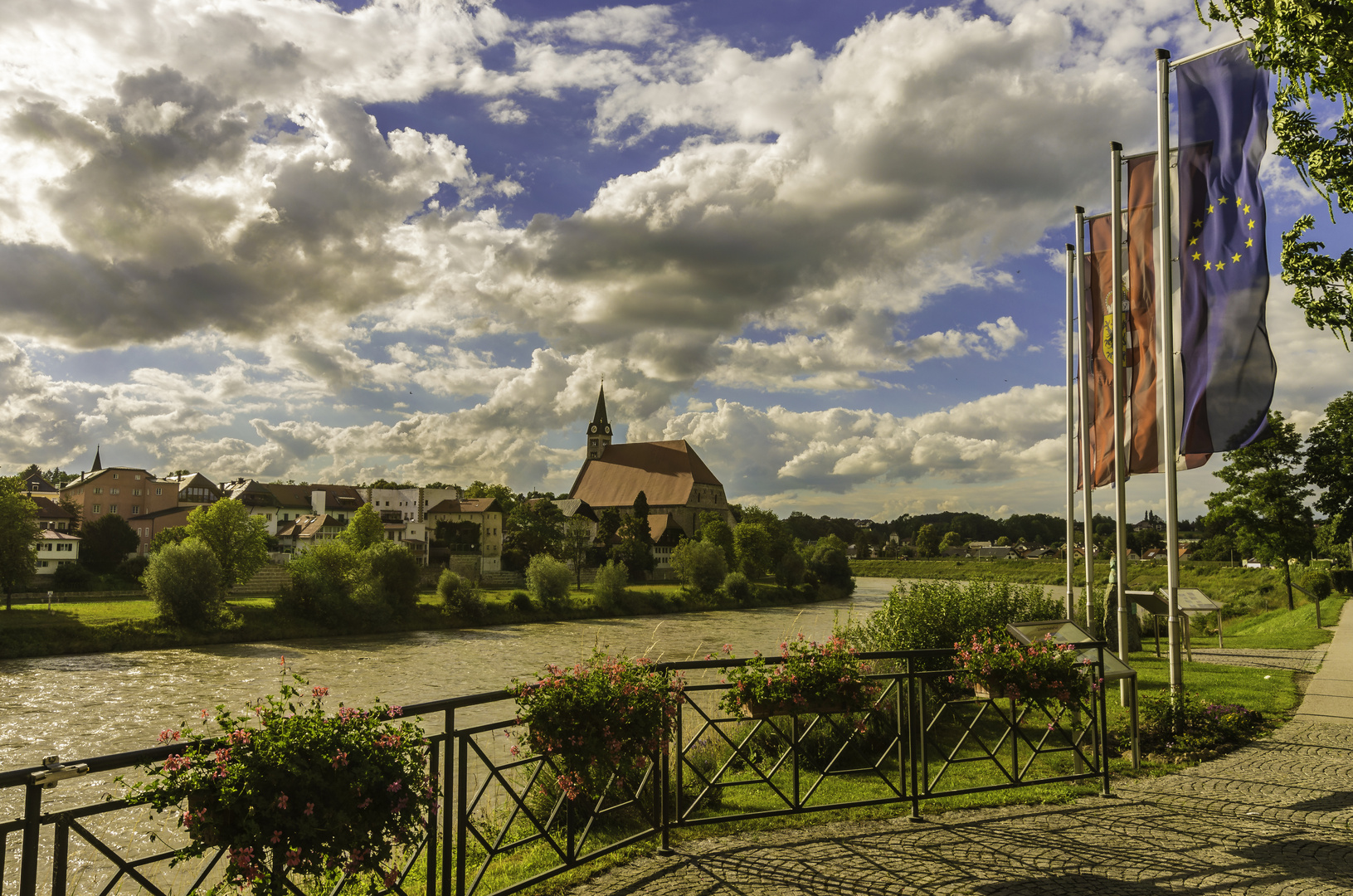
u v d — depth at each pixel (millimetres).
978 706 15688
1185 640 22594
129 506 133875
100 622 62594
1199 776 9969
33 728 33938
